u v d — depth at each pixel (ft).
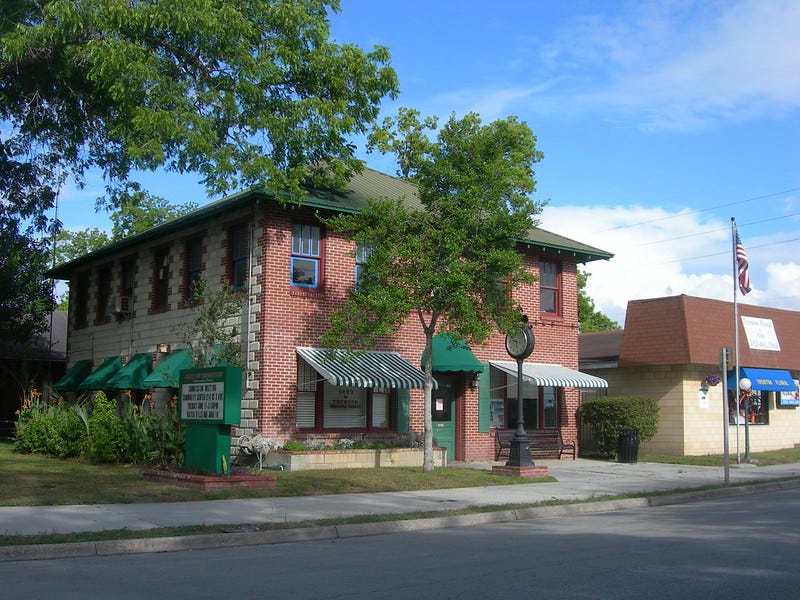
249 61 64.03
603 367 91.35
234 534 35.70
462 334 57.52
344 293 67.92
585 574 28.27
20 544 31.96
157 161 63.93
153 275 80.38
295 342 64.95
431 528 41.42
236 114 65.16
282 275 64.95
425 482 55.93
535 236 82.43
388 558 32.04
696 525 41.63
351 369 62.13
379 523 39.81
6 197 85.10
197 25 61.00
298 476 56.24
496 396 78.64
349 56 70.59
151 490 47.91
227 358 64.18
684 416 84.69
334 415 67.67
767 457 83.87
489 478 59.52
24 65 69.51
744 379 82.28
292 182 61.57
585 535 38.29
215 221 71.36
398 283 58.03
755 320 93.09
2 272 94.07
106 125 75.05
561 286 84.02
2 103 76.79
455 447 74.69
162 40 65.31
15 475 53.52
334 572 28.96
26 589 25.89
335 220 59.31
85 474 54.80
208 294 68.90
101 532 34.83
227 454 51.16
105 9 59.31
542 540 36.78
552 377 74.28
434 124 62.95
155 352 77.97
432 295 58.23
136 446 60.59
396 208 58.59
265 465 62.23
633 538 37.04
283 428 63.67
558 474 66.49
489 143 59.62
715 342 86.33
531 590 25.71
